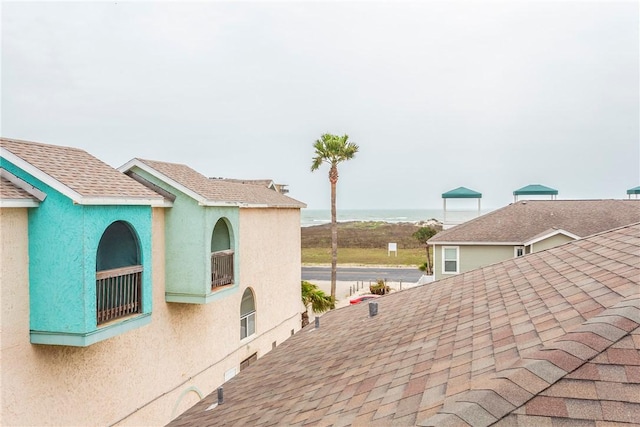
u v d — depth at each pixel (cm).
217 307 1656
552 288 592
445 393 390
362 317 1097
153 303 1313
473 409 305
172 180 1339
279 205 2178
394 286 3941
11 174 910
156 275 1327
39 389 941
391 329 802
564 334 398
